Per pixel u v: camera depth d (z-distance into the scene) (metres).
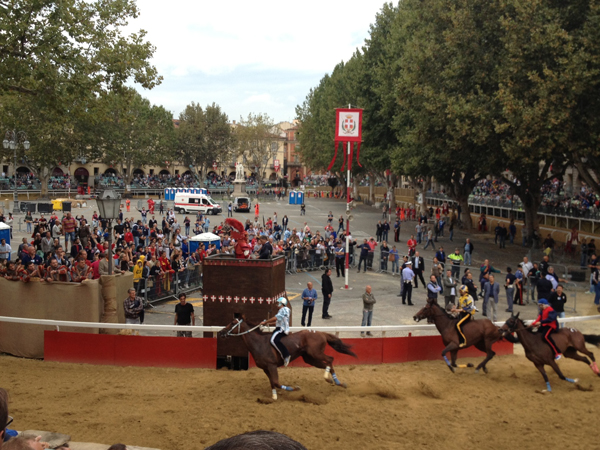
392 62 46.12
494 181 57.59
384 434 9.70
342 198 94.31
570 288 23.27
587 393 12.10
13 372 13.03
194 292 24.19
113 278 14.90
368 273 30.38
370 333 17.95
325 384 12.55
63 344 14.20
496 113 28.88
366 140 53.22
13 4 17.11
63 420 9.84
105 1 19.42
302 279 28.39
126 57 19.39
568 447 9.29
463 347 13.40
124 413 10.37
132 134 79.88
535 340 12.48
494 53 30.98
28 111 56.69
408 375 13.34
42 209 51.56
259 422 10.05
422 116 34.19
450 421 10.38
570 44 24.50
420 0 40.72
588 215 35.78
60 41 17.61
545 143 27.08
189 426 9.77
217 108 99.06
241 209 65.31
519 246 38.62
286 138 137.25
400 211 52.53
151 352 13.89
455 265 26.17
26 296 14.79
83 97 18.89
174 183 99.38
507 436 9.70
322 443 9.24
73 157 75.12
